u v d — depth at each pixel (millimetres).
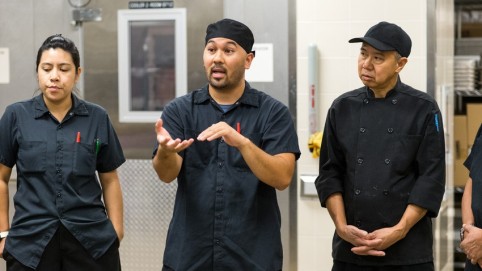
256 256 2420
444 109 3842
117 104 3867
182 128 2510
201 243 2428
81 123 2674
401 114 2576
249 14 3695
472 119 5418
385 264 2547
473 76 5477
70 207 2592
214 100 2525
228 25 2424
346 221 2619
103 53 3863
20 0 3924
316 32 3641
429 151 2549
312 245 3688
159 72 3826
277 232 2484
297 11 3648
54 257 2588
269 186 2480
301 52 3658
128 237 3893
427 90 3572
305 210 3680
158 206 3852
